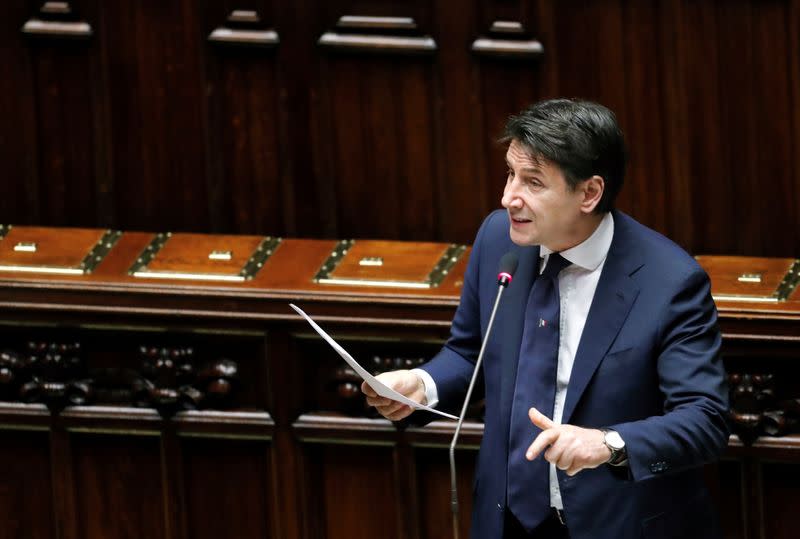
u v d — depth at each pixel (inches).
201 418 629.9
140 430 638.5
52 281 629.0
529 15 663.8
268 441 629.9
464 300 471.8
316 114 693.9
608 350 430.0
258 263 645.9
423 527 623.5
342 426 617.0
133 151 714.2
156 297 619.5
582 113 419.5
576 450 395.2
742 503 582.9
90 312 627.5
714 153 660.7
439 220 697.0
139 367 638.5
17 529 666.8
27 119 717.3
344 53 683.4
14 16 706.8
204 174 711.7
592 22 660.1
